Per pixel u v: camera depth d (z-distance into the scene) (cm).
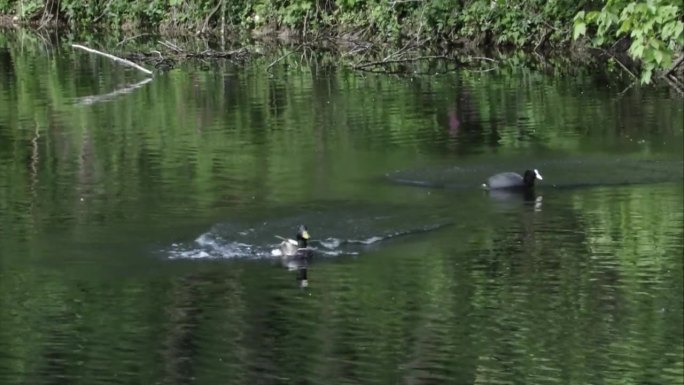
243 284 1484
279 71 3806
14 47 4731
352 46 4491
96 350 1259
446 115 2827
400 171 2158
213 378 1191
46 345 1277
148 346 1270
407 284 1484
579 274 1520
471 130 2614
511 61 3966
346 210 1850
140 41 4894
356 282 1492
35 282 1492
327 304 1401
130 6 5366
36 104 3119
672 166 2178
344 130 2639
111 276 1515
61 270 1539
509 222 1788
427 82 3462
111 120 2827
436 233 1723
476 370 1205
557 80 3431
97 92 3353
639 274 1517
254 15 5028
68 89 3416
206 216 1812
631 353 1250
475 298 1427
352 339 1289
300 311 1376
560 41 4150
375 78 3591
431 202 1914
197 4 5094
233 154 2355
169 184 2064
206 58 4212
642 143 2409
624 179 2075
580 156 2280
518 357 1244
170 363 1225
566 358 1234
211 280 1496
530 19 4212
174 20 5166
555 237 1702
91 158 2327
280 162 2264
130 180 2105
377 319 1355
